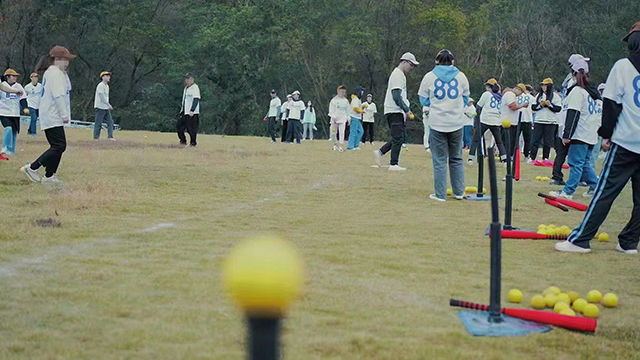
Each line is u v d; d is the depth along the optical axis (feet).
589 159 49.16
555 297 19.71
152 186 43.86
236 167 59.31
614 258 27.20
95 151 68.95
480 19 202.69
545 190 51.85
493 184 17.61
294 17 206.90
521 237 30.94
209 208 36.01
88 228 28.76
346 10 211.41
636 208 28.22
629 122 27.04
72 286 19.61
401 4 206.49
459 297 20.01
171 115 224.94
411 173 59.11
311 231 30.19
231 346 15.06
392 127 60.18
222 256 23.98
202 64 219.41
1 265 21.98
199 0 220.64
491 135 78.69
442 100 42.96
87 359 14.14
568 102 45.47
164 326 16.29
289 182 49.70
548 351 15.84
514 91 78.64
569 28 206.80
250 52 213.05
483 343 16.11
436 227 32.81
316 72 215.31
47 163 41.27
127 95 227.61
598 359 15.56
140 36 214.69
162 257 23.66
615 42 195.72
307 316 17.40
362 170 60.54
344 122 94.12
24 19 204.33
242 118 219.41
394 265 23.82
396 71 59.88
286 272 5.66
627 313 19.35
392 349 15.23
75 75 220.43
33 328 15.92
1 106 58.95
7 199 35.45
